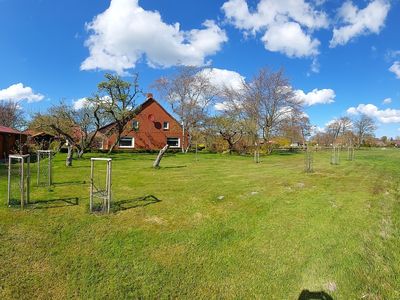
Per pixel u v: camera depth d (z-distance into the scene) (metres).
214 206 8.30
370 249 5.83
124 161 21.02
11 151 22.28
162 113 38.78
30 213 6.86
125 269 4.78
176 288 4.42
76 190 9.54
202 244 5.79
